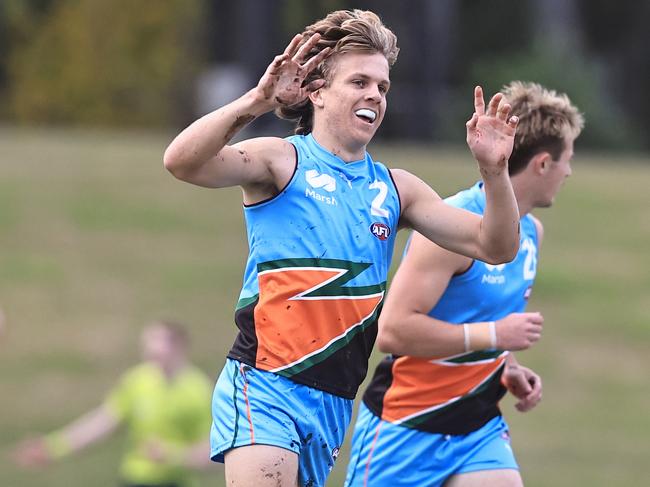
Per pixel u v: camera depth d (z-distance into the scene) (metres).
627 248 64.81
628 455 41.34
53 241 60.78
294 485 14.18
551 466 39.88
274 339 14.24
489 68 116.69
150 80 108.44
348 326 14.39
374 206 14.58
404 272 17.66
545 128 17.97
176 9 108.88
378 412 18.61
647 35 150.88
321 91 14.64
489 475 18.14
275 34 100.31
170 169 13.63
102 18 108.44
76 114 107.94
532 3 133.38
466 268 17.61
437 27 110.81
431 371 18.14
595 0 149.25
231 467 14.17
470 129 14.00
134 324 52.53
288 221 14.25
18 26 109.69
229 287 56.88
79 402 45.56
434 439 18.30
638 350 52.19
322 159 14.49
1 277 56.22
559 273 60.22
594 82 120.56
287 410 14.16
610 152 116.50
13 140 79.44
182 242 61.88
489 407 18.55
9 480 38.12
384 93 14.78
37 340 50.75
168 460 31.52
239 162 13.88
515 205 14.32
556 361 50.66
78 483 38.16
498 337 17.33
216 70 111.50
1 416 43.62
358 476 18.91
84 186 68.25
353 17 14.63
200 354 49.19
